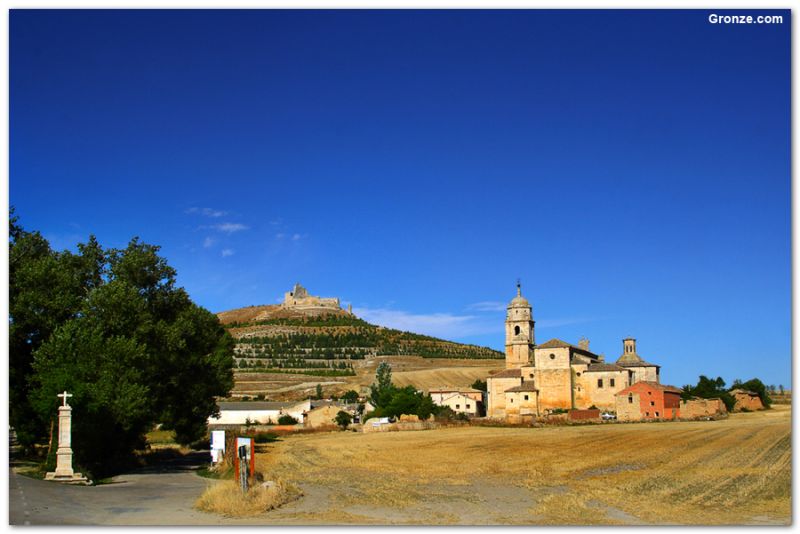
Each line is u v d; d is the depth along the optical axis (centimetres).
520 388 14162
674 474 4691
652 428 10150
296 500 3591
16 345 5028
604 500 3588
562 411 13562
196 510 3141
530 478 4706
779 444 6825
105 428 4672
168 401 6116
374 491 4025
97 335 4934
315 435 11388
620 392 12706
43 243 5819
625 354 15738
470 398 15725
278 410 15488
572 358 14362
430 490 4091
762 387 16262
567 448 7244
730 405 14900
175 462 6181
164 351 5600
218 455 5159
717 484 4153
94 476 4472
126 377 4866
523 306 15862
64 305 5156
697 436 8275
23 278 5156
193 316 6228
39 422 4991
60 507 3027
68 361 4741
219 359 7588
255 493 3372
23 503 3045
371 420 12888
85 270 5994
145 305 5628
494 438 9088
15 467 4475
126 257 5909
